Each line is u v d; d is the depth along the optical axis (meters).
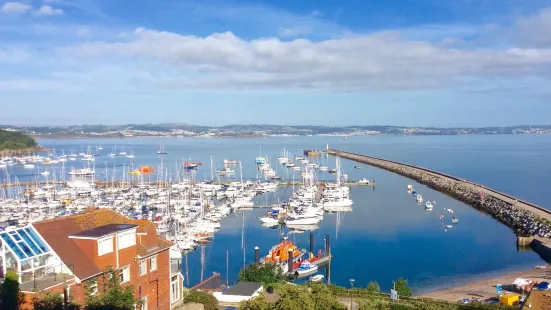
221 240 114.56
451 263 92.19
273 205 161.12
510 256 97.06
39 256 38.19
